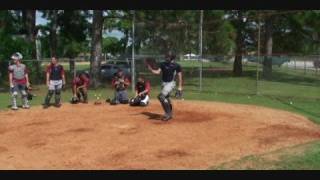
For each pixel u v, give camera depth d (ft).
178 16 85.25
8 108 54.08
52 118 46.14
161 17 84.48
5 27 102.99
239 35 111.55
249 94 71.15
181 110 50.90
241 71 112.47
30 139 36.70
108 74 94.79
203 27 97.19
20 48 91.76
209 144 34.68
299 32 114.73
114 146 34.14
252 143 35.01
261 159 29.84
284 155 30.78
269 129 40.32
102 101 60.18
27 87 54.65
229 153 32.04
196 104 56.44
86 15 127.95
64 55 159.22
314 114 49.60
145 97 54.70
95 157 31.27
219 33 98.99
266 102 60.49
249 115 47.83
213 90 77.82
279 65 124.88
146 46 83.82
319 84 91.30
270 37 112.16
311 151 31.78
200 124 42.45
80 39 134.21
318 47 118.93
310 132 39.24
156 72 43.78
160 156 31.35
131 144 34.73
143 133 38.45
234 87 84.23
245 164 28.76
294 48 121.90
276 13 99.14
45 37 137.59
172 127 40.91
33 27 101.45
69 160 30.58
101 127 41.04
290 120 45.11
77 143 35.17
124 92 57.11
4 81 89.61
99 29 84.12
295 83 93.50
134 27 77.61
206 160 30.25
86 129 40.24
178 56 88.02
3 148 33.94
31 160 30.68
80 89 58.29
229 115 47.65
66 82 92.84
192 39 88.17
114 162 30.01
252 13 104.17
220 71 122.72
